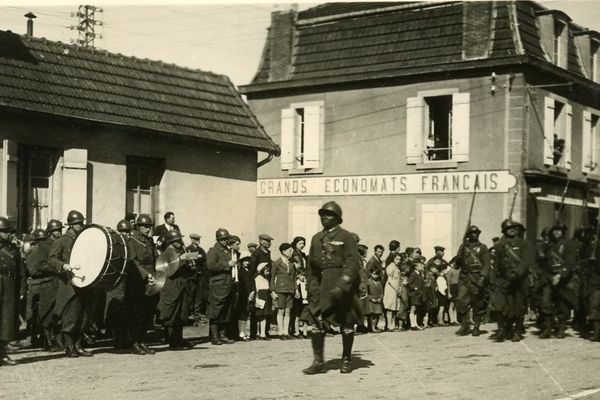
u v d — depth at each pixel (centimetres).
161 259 1193
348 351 956
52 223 1155
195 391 819
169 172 1756
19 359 1045
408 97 2491
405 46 2514
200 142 1786
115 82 1708
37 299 1162
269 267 1407
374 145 2553
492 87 2345
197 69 1967
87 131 1602
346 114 2609
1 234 971
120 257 1028
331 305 938
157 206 1755
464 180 2384
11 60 1534
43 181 1562
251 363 1038
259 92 2778
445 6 2469
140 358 1072
